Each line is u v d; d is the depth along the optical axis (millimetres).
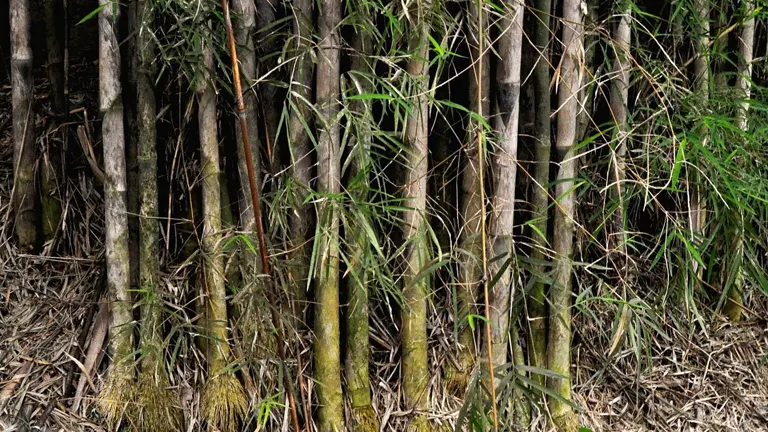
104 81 2105
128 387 2115
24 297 2318
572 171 2287
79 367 2137
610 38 2230
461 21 2137
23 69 2316
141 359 2117
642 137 2449
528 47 2285
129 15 2156
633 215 2605
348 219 2090
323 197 1962
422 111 2123
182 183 2242
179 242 2291
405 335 2229
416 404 2232
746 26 2572
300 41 2041
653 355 2533
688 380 2498
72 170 2436
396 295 2246
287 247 2156
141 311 2176
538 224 2283
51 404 2113
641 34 2557
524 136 2309
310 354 2193
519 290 2293
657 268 2609
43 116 2469
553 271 2201
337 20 2045
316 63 2066
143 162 2129
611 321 2492
